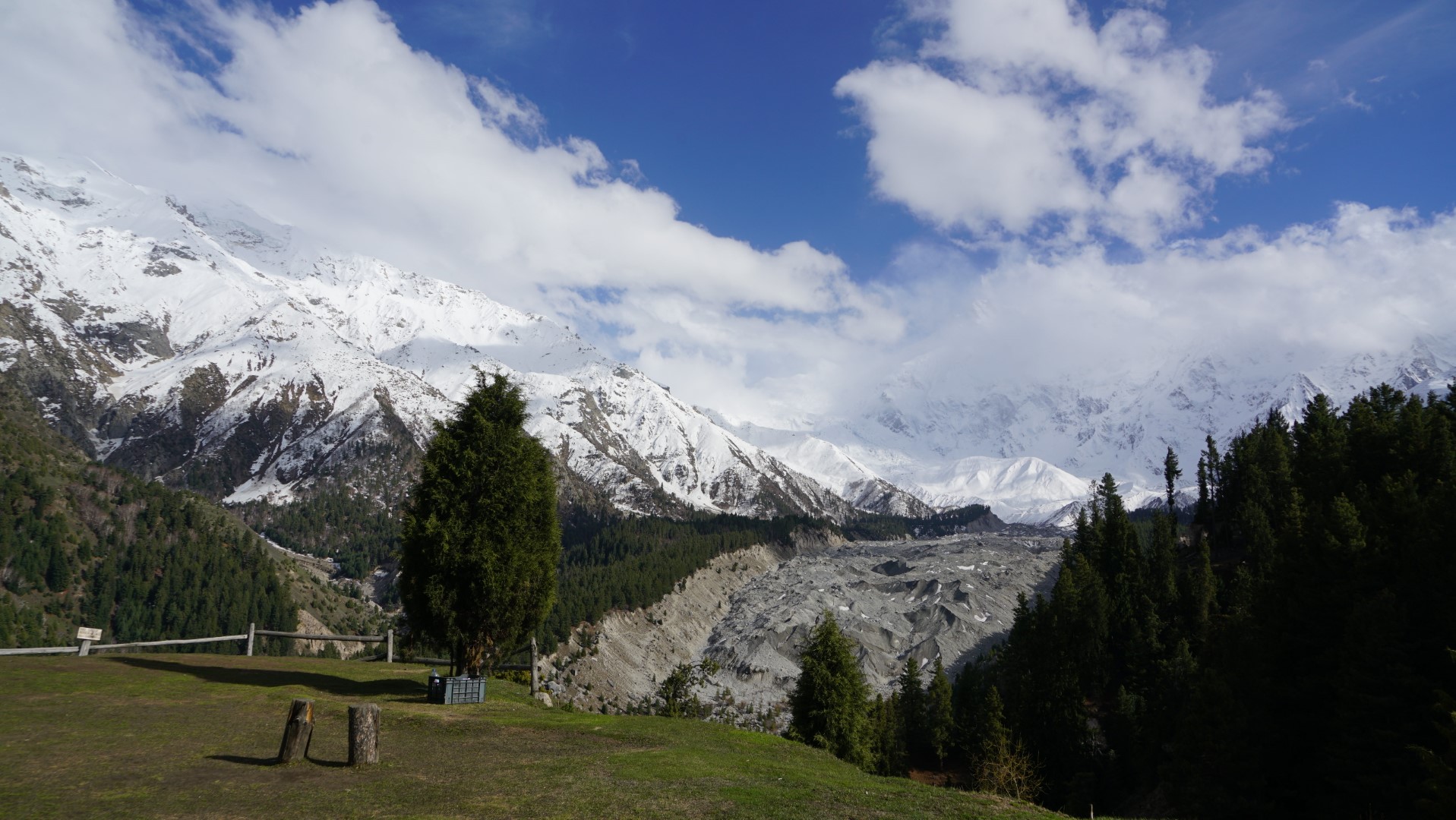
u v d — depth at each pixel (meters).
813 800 19.75
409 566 35.12
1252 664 58.59
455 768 20.50
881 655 178.00
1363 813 44.84
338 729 24.39
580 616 179.62
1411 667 44.75
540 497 37.31
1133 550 118.19
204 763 19.09
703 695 157.38
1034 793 75.12
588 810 17.12
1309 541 57.97
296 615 174.62
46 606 150.88
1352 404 102.31
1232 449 141.25
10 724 21.52
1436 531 49.19
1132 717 82.06
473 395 36.56
